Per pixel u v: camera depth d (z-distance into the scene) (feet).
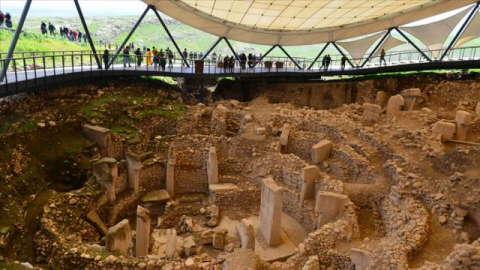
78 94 74.49
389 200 49.90
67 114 65.87
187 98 92.22
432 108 88.94
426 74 108.78
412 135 63.05
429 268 31.50
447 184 47.62
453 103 92.38
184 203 62.69
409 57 127.85
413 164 54.75
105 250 39.55
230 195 60.18
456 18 106.01
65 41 117.60
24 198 48.29
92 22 179.32
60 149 59.16
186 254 46.34
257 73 101.35
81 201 50.49
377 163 59.62
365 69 110.11
